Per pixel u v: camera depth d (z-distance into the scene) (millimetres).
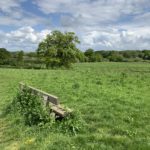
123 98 14047
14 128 9305
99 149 6844
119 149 6828
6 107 12477
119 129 8477
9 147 7703
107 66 83250
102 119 9789
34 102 10672
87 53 133875
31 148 7332
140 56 147500
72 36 80688
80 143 7297
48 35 80812
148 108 11578
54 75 33250
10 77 32594
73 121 8570
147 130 8430
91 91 16766
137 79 25000
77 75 32438
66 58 78750
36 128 8719
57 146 7156
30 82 24266
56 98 9945
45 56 79375
